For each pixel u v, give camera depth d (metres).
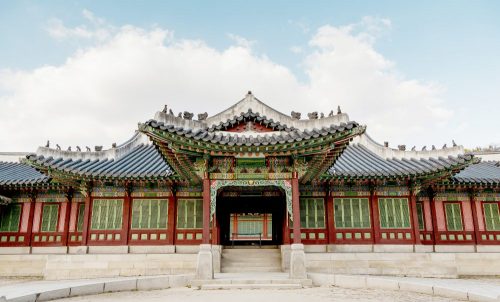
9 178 29.23
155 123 17.47
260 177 19.78
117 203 27.03
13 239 28.45
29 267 26.42
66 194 28.95
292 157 19.47
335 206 27.08
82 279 22.80
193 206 27.02
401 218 26.78
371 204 27.09
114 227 26.53
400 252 25.30
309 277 19.66
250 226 42.06
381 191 27.33
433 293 15.55
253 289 17.09
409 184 27.31
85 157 27.08
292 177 19.80
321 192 27.34
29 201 29.28
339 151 20.25
